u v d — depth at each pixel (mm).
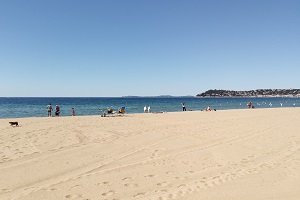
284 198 6703
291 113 33469
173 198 6793
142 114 35188
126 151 11977
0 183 7906
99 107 74750
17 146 12797
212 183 7902
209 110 45094
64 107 75188
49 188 7527
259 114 32250
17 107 74625
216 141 14219
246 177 8414
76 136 15688
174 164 9984
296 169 9062
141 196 6961
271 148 12375
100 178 8391
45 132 17109
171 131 17625
